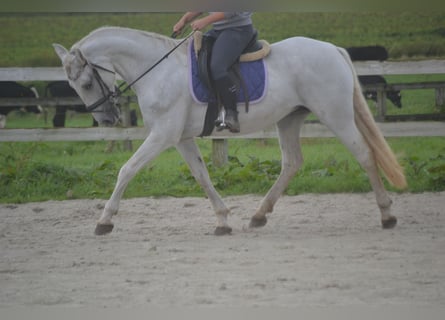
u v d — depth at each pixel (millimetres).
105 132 15891
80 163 18969
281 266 8656
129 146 22172
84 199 14273
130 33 10719
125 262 9102
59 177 15344
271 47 10844
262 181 14617
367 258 8992
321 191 14328
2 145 21984
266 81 10531
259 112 10602
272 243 10070
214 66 10359
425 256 9039
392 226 10922
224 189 14578
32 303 7320
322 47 10750
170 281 8078
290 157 11250
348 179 14727
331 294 7395
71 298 7488
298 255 9258
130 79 10656
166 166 17203
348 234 10625
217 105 10508
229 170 14820
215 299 7297
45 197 14336
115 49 10656
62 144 24250
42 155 21062
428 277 8016
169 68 10516
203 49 10531
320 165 16266
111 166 15852
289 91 10656
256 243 10102
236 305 7066
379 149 10734
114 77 10828
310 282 7859
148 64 10578
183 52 10695
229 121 10352
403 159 15555
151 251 9719
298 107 10914
